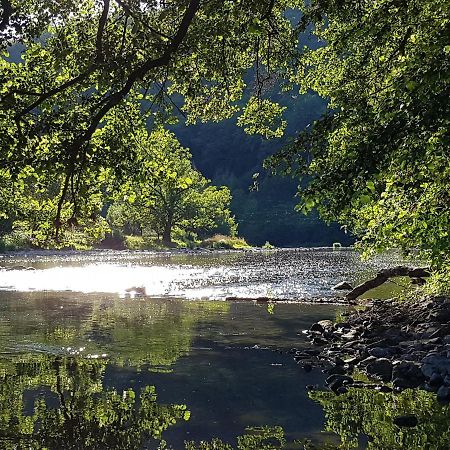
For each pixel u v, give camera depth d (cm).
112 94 864
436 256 1142
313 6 924
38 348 1407
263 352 1392
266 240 13950
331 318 1917
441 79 684
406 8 855
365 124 807
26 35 1003
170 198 8275
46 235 1309
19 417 895
